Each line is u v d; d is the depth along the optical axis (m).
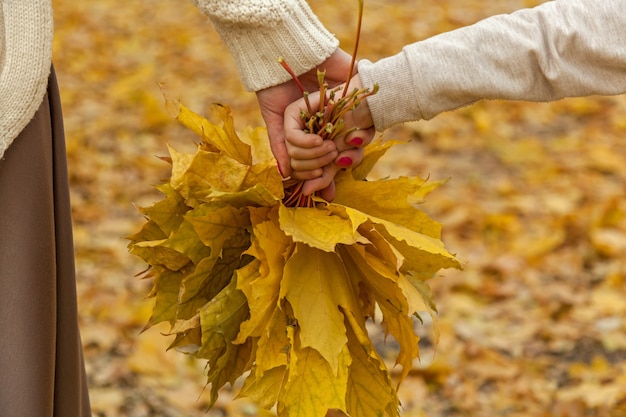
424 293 2.12
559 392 2.89
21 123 1.97
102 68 6.24
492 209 4.13
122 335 3.09
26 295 1.97
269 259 2.00
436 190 4.41
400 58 2.06
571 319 3.21
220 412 2.84
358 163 2.10
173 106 2.06
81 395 2.12
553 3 2.07
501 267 3.55
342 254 2.05
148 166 4.61
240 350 2.05
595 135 5.05
